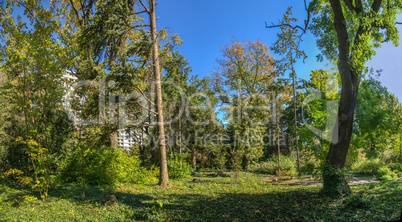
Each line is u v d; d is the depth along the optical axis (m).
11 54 8.41
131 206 8.05
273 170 23.22
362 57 8.19
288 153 29.91
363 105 14.95
